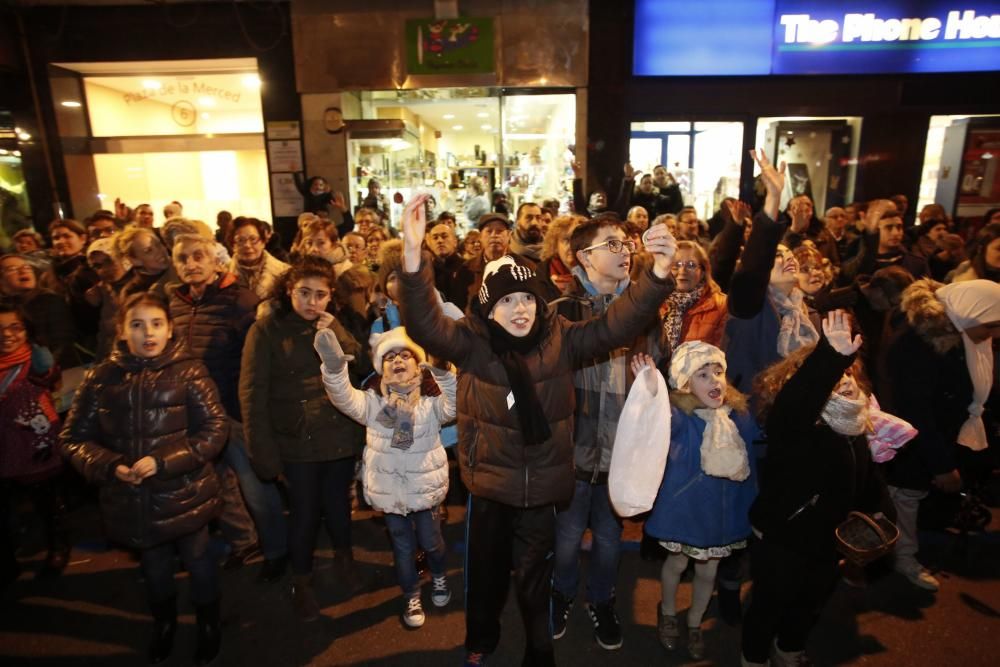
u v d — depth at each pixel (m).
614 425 2.49
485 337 2.14
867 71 8.45
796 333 2.82
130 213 7.13
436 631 2.84
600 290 2.52
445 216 5.79
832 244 5.38
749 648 2.41
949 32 8.31
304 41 8.38
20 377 3.21
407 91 8.60
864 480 2.31
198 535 2.64
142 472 2.39
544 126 9.30
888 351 2.99
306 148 8.71
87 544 3.68
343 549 3.12
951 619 2.83
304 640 2.79
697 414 2.48
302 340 2.84
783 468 2.26
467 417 2.19
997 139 8.59
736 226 3.37
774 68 8.45
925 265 4.39
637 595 3.08
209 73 9.02
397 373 2.68
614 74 8.49
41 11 8.40
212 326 3.16
